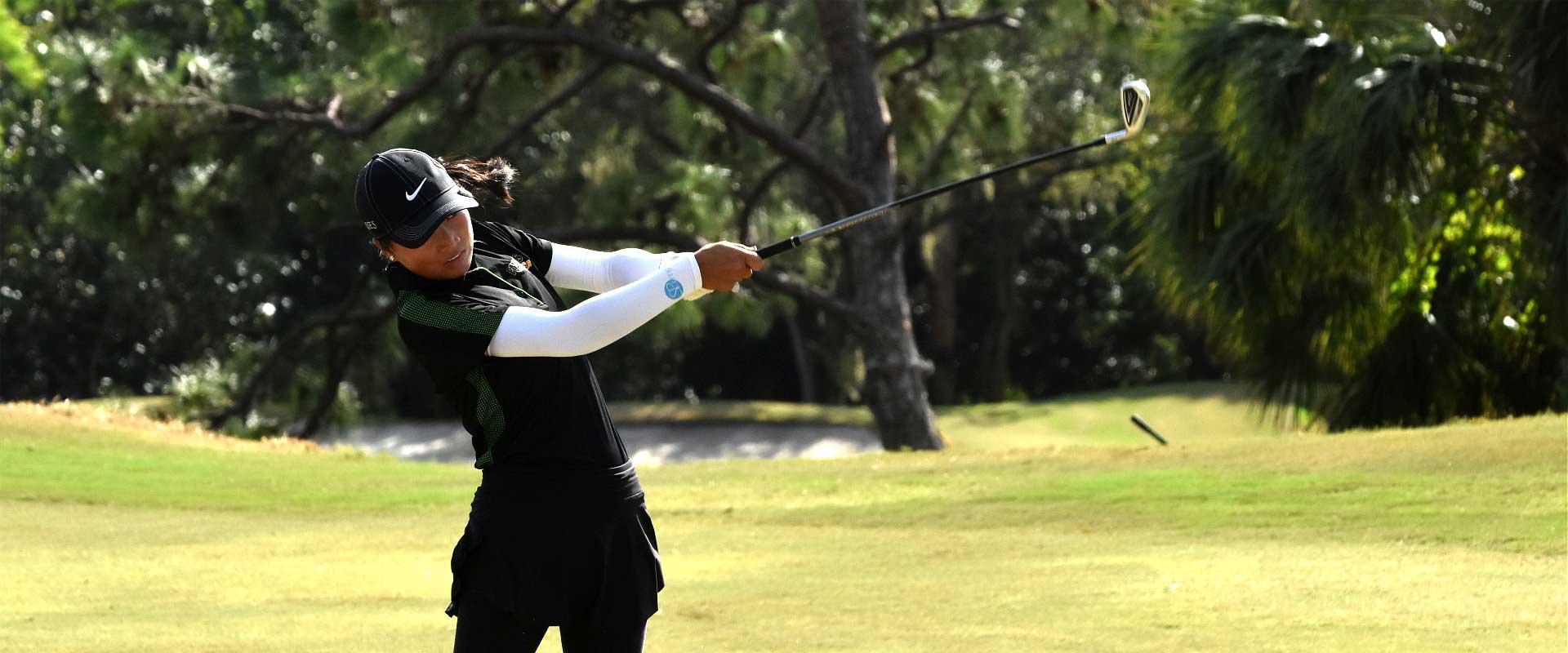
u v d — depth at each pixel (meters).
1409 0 32.25
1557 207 28.70
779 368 96.31
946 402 89.75
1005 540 20.20
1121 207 91.19
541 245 7.96
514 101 51.03
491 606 7.14
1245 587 15.17
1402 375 33.00
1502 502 19.89
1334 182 28.89
